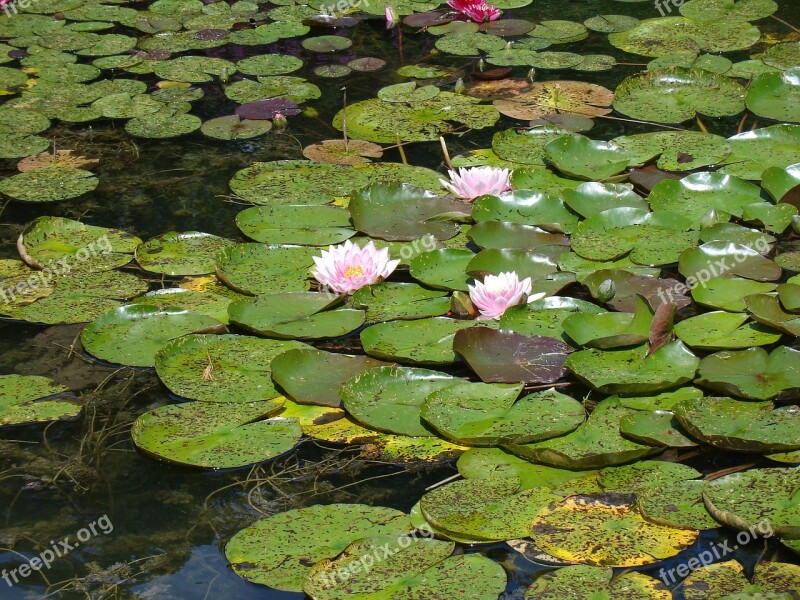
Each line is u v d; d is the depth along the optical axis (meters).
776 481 2.14
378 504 2.22
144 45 5.31
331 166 3.88
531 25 5.33
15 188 3.82
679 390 2.51
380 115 4.38
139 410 2.58
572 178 3.71
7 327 2.95
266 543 2.09
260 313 2.90
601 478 2.24
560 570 1.97
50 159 4.07
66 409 2.58
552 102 4.40
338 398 2.54
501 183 3.54
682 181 3.54
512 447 2.31
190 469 2.36
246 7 5.86
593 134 4.11
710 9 5.42
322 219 3.48
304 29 5.48
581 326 2.72
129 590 2.02
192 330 2.87
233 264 3.19
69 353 2.82
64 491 2.32
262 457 2.35
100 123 4.43
